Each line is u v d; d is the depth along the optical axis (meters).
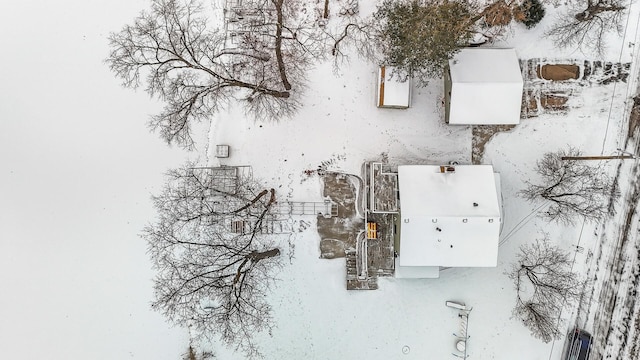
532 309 21.83
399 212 20.25
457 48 20.75
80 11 23.47
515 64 20.97
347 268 22.58
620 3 21.94
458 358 22.52
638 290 22.27
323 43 22.70
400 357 22.69
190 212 22.72
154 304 21.89
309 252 22.78
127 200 23.36
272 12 22.78
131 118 23.38
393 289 22.66
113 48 23.27
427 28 19.69
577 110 22.28
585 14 21.66
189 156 23.12
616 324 22.31
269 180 22.94
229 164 23.00
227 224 22.70
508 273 22.41
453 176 20.05
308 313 22.83
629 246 22.22
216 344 22.88
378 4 22.50
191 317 22.41
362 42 22.39
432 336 22.62
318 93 22.78
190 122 22.95
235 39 22.84
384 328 22.75
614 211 22.22
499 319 22.45
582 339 21.95
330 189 22.80
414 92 22.45
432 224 19.53
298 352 22.84
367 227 21.59
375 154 22.69
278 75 22.73
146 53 23.09
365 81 22.56
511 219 22.36
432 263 20.14
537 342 22.34
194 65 22.19
